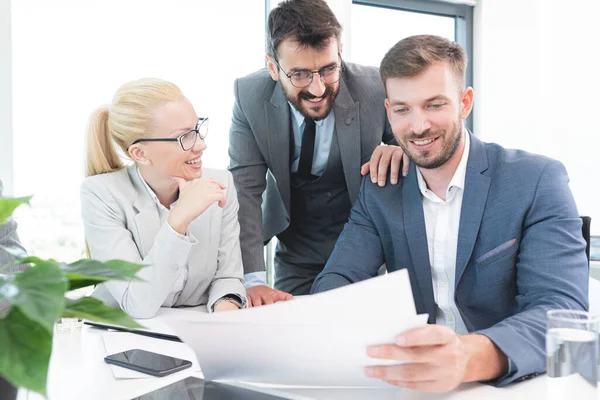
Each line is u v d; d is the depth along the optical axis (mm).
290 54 1753
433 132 1357
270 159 2111
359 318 771
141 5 2484
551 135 3299
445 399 863
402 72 1336
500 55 3477
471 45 3609
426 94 1330
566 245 1249
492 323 1404
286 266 2418
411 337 776
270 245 2926
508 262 1347
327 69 1778
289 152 2123
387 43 3371
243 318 755
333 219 2273
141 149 1646
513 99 3438
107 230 1625
